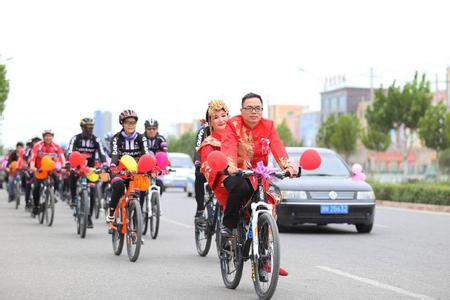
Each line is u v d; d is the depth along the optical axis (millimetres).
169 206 32688
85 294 10906
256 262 10312
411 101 71875
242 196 10688
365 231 20562
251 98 10773
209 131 15195
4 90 61594
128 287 11547
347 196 20078
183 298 10625
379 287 11492
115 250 15711
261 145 10906
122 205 15367
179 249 16688
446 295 10820
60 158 23344
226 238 11023
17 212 29031
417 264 14133
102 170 16812
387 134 76438
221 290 11305
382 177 96375
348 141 91938
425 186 34719
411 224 23484
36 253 15805
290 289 11297
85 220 19062
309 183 20297
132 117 16562
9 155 35781
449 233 20391
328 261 14523
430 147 71312
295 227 22375
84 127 20406
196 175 15375
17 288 11398
